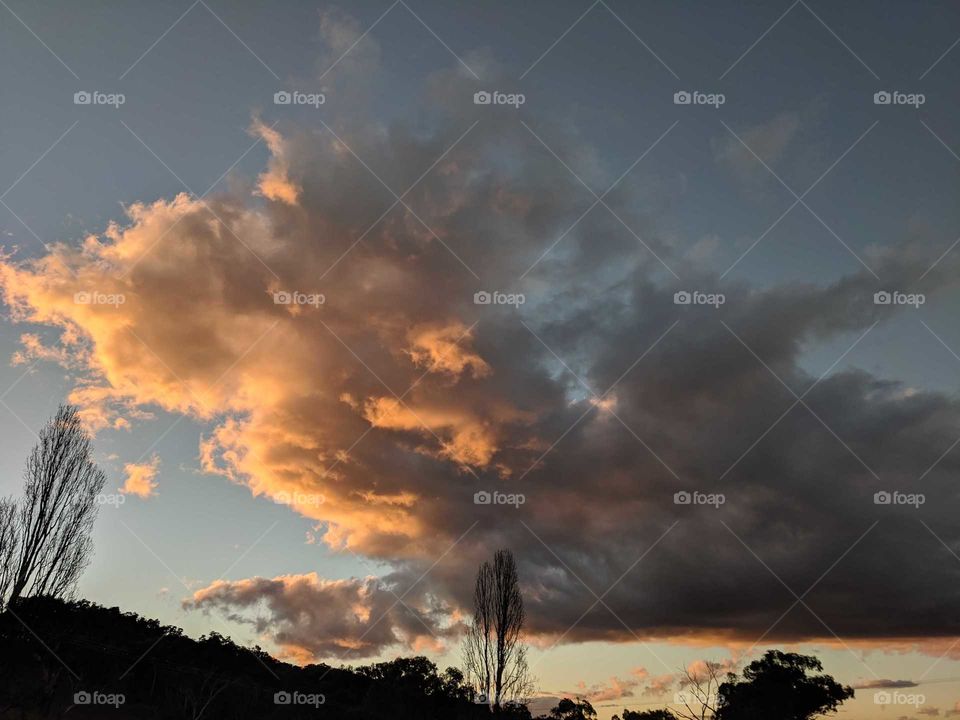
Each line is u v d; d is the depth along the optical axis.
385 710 48.91
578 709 53.41
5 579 36.28
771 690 57.41
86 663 40.09
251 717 41.34
